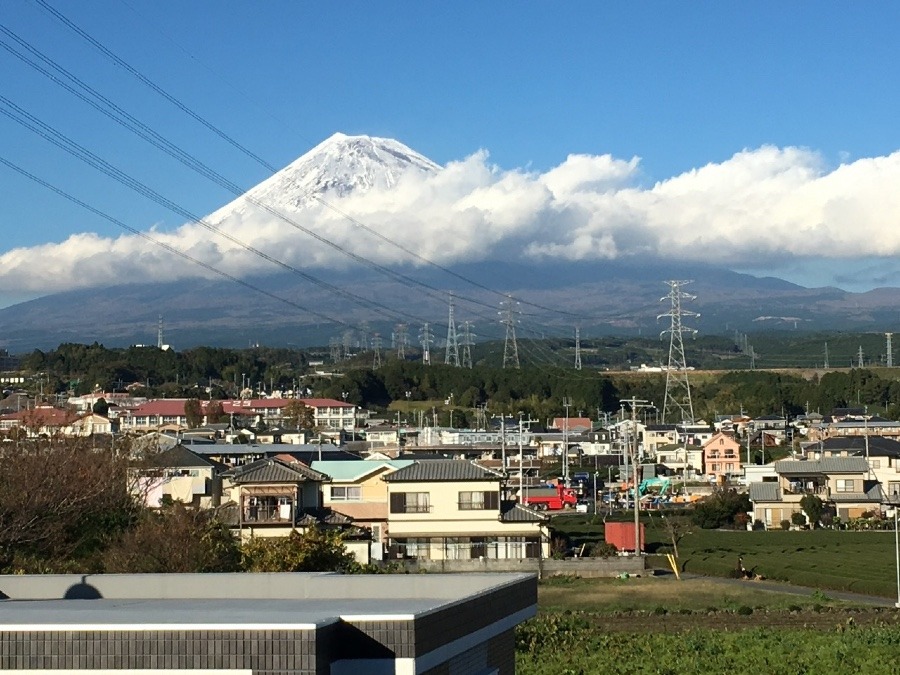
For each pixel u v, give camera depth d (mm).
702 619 43594
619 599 48375
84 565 39219
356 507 63125
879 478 95188
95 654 11781
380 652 12352
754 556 63812
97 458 48812
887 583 50656
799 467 89625
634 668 33156
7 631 11898
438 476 58875
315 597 17844
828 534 78188
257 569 39938
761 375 183375
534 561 56500
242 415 134250
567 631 39094
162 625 11711
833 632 38875
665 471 120250
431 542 58344
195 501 61625
